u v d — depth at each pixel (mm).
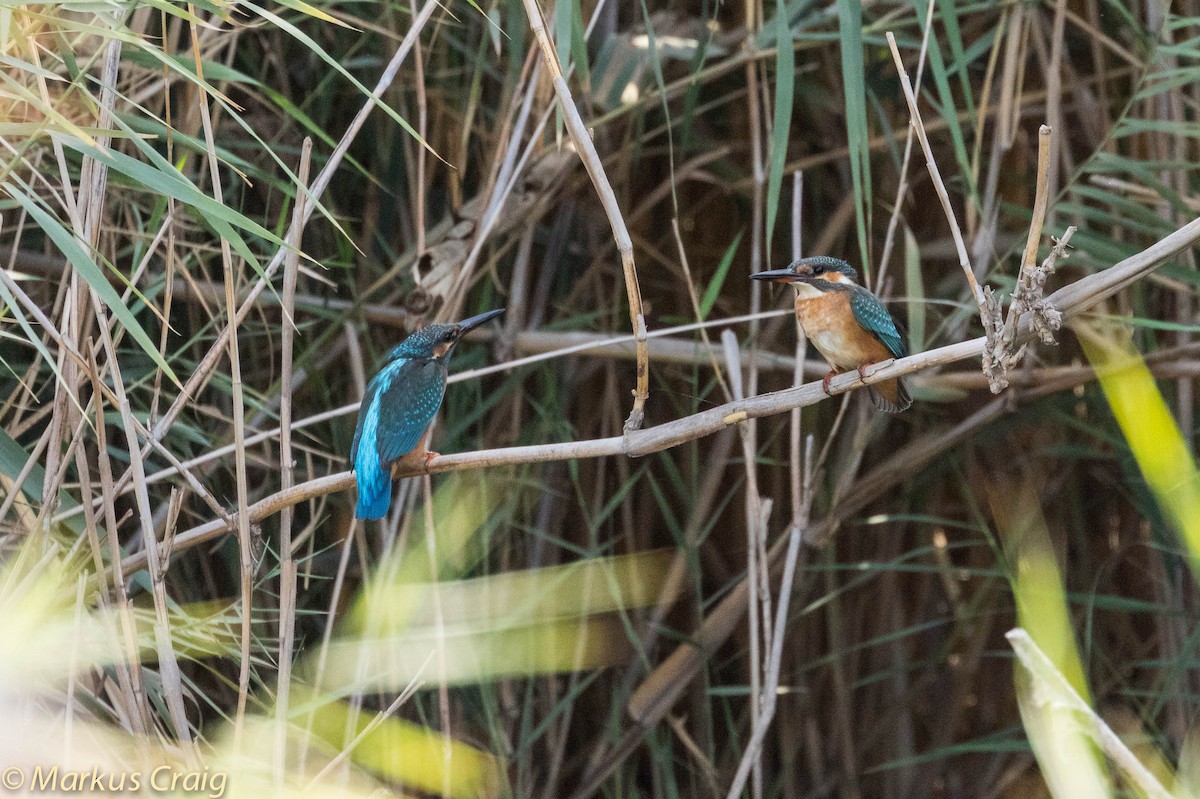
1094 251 9680
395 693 10117
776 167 7242
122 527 9789
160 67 8516
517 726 10680
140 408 9680
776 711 11508
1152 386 6328
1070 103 11789
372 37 10828
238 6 10094
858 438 10500
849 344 8070
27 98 5703
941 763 11969
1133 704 11375
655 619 10961
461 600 9719
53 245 9672
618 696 11172
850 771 11414
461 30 10875
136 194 9398
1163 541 10539
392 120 10648
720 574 11758
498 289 10469
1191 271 9414
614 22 11109
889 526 11844
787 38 7465
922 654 12070
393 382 7414
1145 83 10312
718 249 11789
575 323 11039
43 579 6691
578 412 11453
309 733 8383
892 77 11500
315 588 10234
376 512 6941
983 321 5844
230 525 7031
